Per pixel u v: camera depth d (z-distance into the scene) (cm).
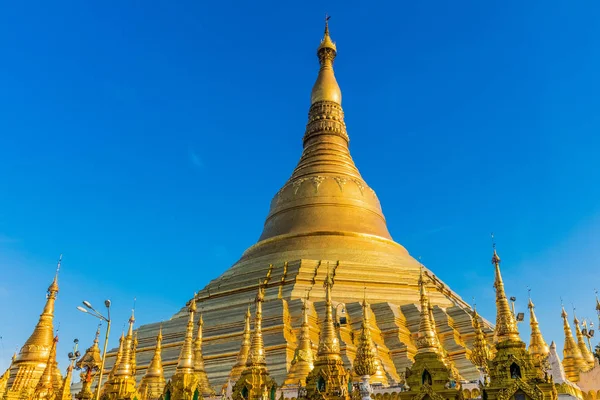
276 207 8150
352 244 7212
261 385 3559
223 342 5747
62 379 5253
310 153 8606
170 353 5931
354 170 8481
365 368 3278
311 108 9156
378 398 3606
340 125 8912
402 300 6222
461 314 5819
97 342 5109
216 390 5034
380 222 7944
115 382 3984
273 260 6994
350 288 6275
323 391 3281
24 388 5334
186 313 6838
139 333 6456
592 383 4147
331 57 9625
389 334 5653
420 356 3008
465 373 5034
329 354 3409
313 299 6075
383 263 6812
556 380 3200
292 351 5328
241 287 6688
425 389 2866
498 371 2766
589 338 6312
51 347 5306
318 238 7288
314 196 7819
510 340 2812
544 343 4522
